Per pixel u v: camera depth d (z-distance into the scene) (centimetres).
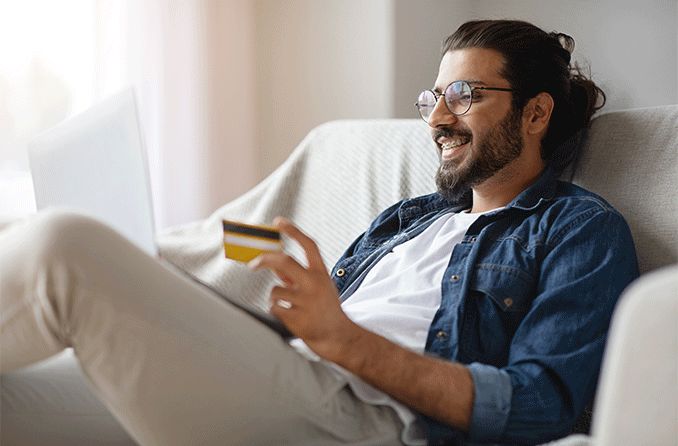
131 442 131
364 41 357
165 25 334
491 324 144
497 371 129
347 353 125
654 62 319
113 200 143
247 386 118
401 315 149
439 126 174
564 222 150
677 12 311
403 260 169
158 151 333
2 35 286
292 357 123
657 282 88
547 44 175
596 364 133
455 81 172
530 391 129
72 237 110
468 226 167
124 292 111
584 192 163
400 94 355
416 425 129
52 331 112
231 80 362
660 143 170
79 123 155
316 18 369
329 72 367
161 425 118
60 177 160
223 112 359
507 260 150
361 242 186
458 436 129
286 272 122
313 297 123
